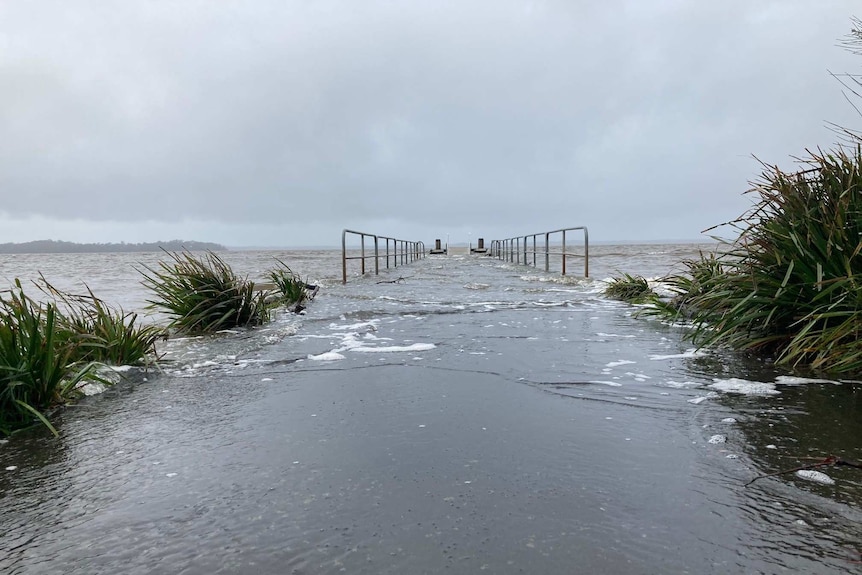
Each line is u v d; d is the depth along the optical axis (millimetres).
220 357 3615
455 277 11266
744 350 3475
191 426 2227
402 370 3152
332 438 2035
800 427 2055
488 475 1680
